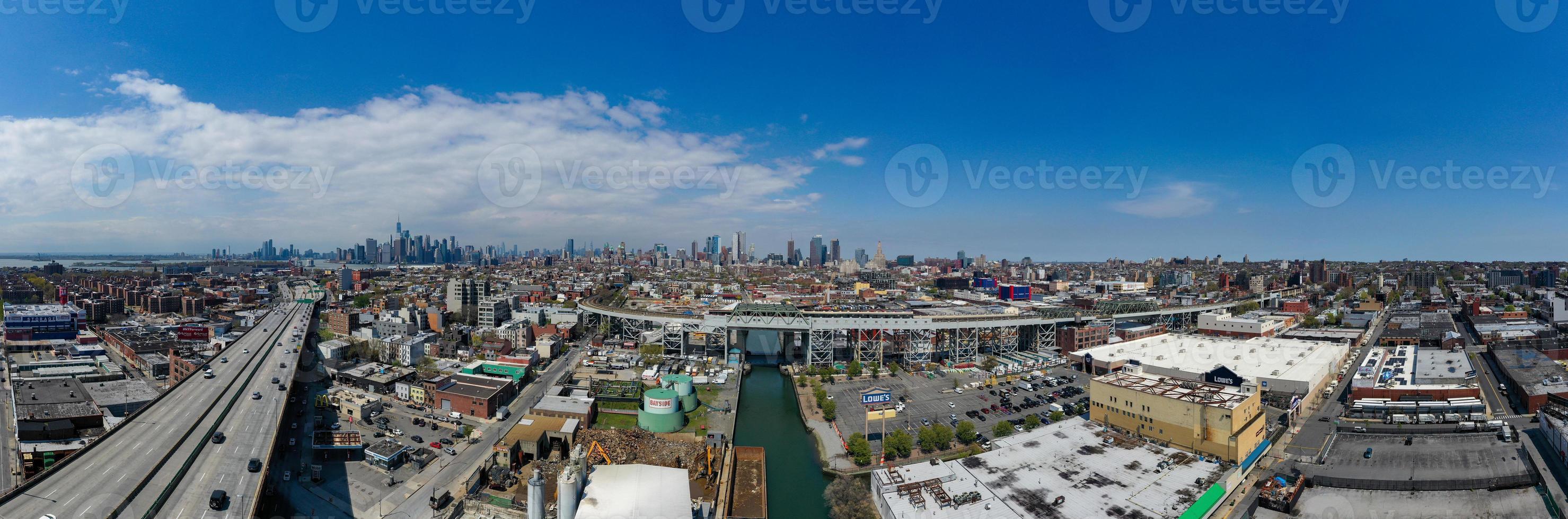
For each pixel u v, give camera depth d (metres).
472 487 135.75
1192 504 121.00
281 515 121.94
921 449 164.25
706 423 193.38
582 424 173.25
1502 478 134.75
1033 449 147.50
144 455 125.25
